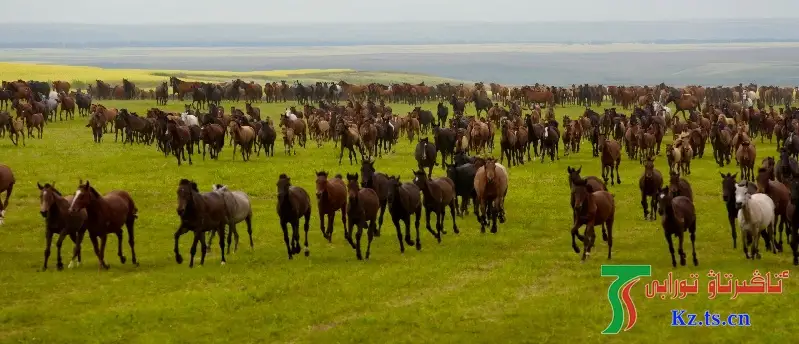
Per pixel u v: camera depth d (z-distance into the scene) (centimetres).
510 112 6844
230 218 2462
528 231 2872
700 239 2723
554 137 4691
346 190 2645
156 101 8425
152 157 4669
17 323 1812
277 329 1795
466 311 1920
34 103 6272
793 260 2345
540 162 4738
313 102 9081
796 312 1886
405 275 2234
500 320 1862
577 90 9412
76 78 10556
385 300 2030
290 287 2100
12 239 2677
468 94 9538
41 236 2728
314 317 1880
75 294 2027
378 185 2691
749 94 9575
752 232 2394
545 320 1856
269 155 4919
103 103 8094
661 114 6725
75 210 2169
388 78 15812
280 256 2483
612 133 6031
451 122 5550
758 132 6425
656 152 4941
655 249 2583
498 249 2606
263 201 3450
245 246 2636
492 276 2239
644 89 9181
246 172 4131
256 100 9056
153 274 2231
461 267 2355
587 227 2377
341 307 1953
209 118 4925
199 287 2117
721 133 4566
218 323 1827
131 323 1811
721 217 3125
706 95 9462
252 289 2072
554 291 2105
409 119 5828
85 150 4903
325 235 2619
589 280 2208
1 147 4888
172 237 2770
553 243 2703
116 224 2291
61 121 6612
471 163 3228
